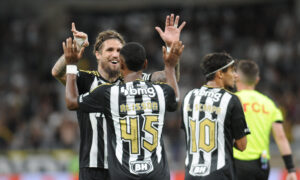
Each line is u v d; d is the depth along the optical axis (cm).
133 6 7006
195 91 2027
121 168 1691
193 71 6300
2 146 5019
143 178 1675
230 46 6725
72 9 7112
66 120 4944
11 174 4244
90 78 1931
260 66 6294
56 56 6888
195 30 6906
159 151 1716
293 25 6819
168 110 1784
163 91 1745
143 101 1722
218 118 1925
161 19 7056
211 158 1909
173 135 5050
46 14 7100
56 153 4450
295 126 5216
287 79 6153
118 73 1925
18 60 7012
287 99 5566
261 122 2403
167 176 1714
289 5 7075
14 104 5975
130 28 7081
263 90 5853
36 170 4409
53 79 6700
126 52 1741
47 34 7081
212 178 1886
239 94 2459
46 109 5775
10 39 7206
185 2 6881
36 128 5069
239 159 2383
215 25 6950
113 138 1728
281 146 2442
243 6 7075
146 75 1964
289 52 6538
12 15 7231
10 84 6544
